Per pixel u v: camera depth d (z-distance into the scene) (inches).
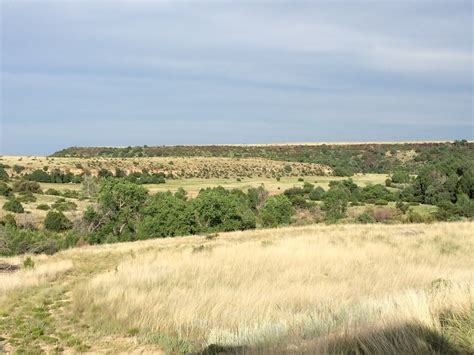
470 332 207.0
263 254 720.3
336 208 2684.5
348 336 225.0
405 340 197.8
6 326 385.4
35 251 1505.9
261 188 3321.9
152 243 1197.1
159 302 402.9
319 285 466.0
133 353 297.4
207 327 336.8
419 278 491.2
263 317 348.2
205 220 2017.7
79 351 307.7
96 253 1019.9
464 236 890.7
